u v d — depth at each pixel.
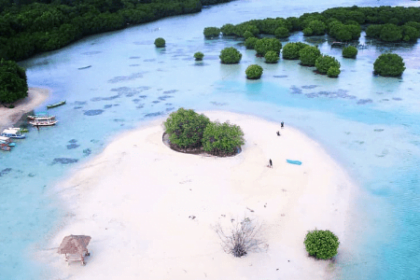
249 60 101.06
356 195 41.00
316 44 117.56
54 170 47.78
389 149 50.78
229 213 38.22
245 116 63.78
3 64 73.56
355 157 48.94
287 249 33.50
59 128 60.88
